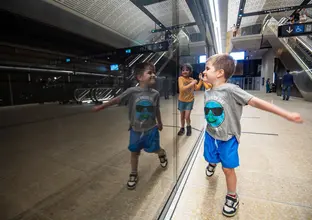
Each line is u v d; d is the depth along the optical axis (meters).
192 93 2.98
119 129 2.69
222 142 1.31
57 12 2.32
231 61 1.35
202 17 3.86
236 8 8.24
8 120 1.33
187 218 1.22
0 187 1.19
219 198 1.43
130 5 3.71
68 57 1.80
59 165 1.55
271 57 14.97
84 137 2.26
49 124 2.39
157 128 1.79
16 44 1.27
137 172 1.64
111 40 4.00
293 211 1.25
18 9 1.52
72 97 1.85
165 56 3.89
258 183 1.60
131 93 1.63
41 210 1.07
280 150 2.34
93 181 1.42
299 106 6.20
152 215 1.18
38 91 1.30
